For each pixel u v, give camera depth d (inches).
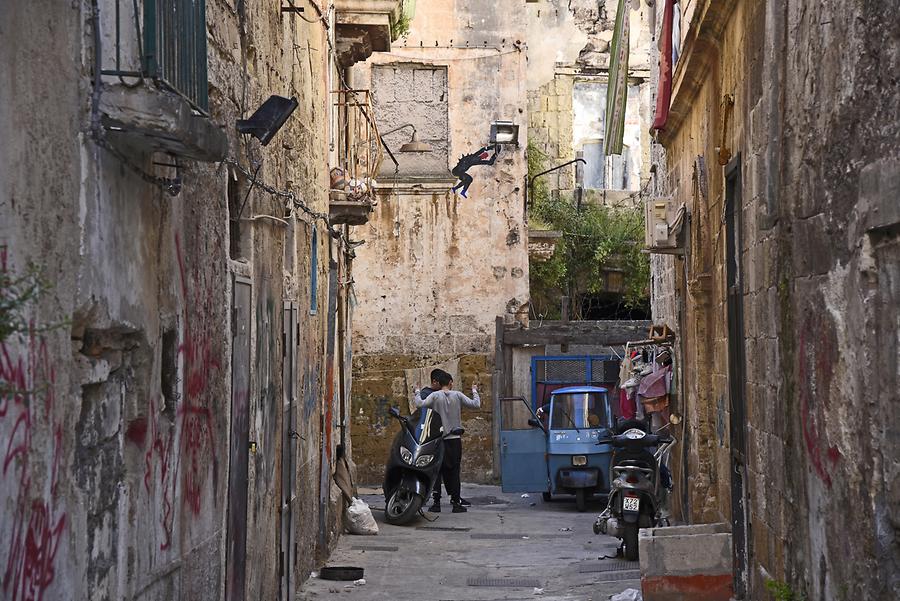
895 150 195.2
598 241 1197.1
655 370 700.0
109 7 199.3
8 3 163.3
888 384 200.4
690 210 563.8
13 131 164.4
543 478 777.6
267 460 374.6
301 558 461.4
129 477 220.4
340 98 663.1
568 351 970.7
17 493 162.7
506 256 986.7
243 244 342.6
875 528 208.4
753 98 346.0
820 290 250.5
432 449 685.9
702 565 393.7
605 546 582.9
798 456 276.4
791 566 287.4
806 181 263.1
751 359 357.7
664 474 553.0
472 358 977.5
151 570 233.5
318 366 521.7
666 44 590.9
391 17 651.5
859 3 216.2
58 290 179.5
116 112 193.5
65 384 182.4
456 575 499.2
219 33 299.7
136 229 218.4
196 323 272.2
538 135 1293.1
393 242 983.6
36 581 169.9
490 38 998.4
